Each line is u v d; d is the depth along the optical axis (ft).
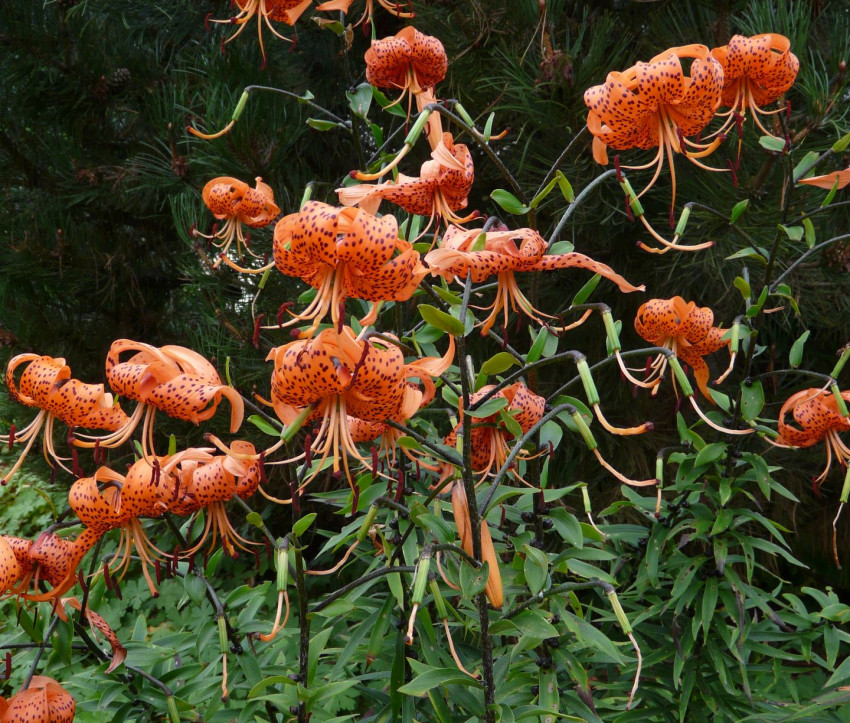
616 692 3.68
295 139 4.36
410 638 2.45
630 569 3.64
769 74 3.09
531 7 4.11
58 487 5.53
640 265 4.62
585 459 4.74
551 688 2.96
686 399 4.77
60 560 2.80
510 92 4.21
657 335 3.19
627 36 4.27
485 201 4.76
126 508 2.77
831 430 3.23
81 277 5.05
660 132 2.90
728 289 4.28
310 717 2.94
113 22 5.13
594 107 2.89
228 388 2.64
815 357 5.12
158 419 4.81
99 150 5.35
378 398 2.56
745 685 3.27
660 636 3.45
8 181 5.15
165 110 4.60
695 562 3.33
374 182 3.41
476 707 2.89
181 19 5.11
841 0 4.53
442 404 4.38
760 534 5.08
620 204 4.28
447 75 4.41
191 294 5.04
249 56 4.47
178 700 2.98
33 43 4.79
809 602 5.37
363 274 2.51
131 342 2.66
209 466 2.75
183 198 4.35
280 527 5.37
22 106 5.05
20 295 5.01
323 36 5.00
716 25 4.10
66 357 5.12
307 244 2.48
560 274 4.75
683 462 3.30
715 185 4.04
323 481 4.93
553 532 4.46
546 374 4.87
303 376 2.52
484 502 2.70
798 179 3.17
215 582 5.25
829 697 3.20
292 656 3.85
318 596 5.24
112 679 3.02
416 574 2.48
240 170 4.20
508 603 3.10
